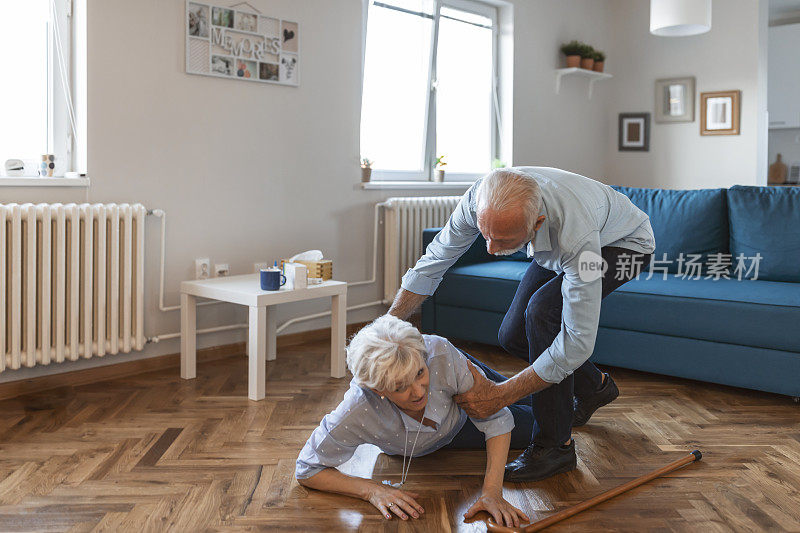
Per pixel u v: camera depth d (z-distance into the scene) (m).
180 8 3.49
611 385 2.66
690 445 2.56
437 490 2.17
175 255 3.57
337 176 4.27
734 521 1.98
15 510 2.00
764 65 5.82
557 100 5.88
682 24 4.76
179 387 3.23
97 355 3.25
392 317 1.89
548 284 2.21
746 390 3.25
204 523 1.95
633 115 6.34
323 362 3.71
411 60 4.84
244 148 3.80
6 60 3.19
